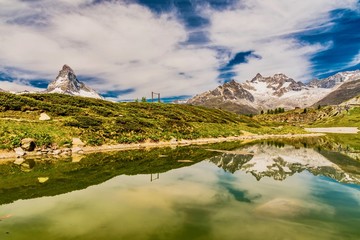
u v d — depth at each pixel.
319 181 25.84
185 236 14.16
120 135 58.31
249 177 27.88
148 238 13.91
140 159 40.09
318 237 13.94
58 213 17.56
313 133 124.38
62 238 13.96
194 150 51.59
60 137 48.84
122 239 13.82
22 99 64.50
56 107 67.19
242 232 14.57
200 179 27.11
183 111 113.62
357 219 16.23
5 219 16.61
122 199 20.47
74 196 21.34
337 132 137.62
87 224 15.77
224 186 24.11
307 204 18.84
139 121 71.25
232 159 40.38
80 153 45.31
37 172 30.38
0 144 40.56
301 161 38.19
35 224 15.80
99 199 20.50
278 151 50.56
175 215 17.14
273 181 25.95
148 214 17.30
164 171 31.33
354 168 32.50
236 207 18.48
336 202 19.33
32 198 20.88
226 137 85.31
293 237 13.96
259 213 17.34
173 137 67.25
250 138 91.25
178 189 23.20
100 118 65.06
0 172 30.12
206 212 17.58
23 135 44.34
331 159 40.03
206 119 111.81
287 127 148.62
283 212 17.36
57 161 37.38
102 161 38.00
